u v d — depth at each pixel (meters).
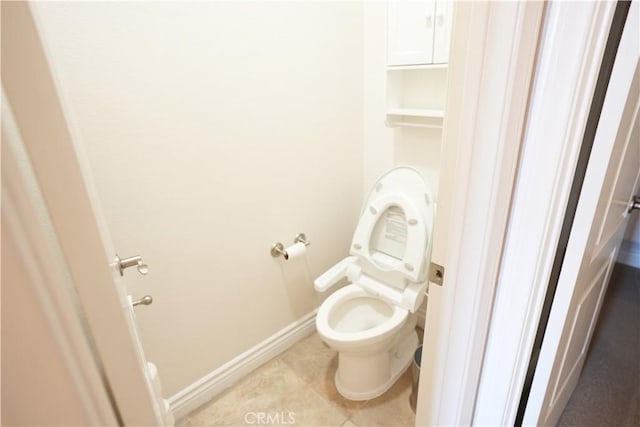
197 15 1.13
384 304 1.64
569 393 1.41
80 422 0.33
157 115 1.13
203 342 1.48
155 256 1.24
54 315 0.29
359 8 1.62
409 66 1.44
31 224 0.27
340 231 1.94
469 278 0.74
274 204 1.57
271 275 1.67
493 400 0.90
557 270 0.88
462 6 0.59
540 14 0.57
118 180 1.10
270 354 1.78
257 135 1.41
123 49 1.02
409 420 1.45
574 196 0.81
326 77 1.59
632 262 2.55
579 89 0.61
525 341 0.82
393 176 1.54
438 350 0.85
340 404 1.53
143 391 0.42
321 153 1.69
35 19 0.30
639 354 1.72
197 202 1.30
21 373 0.29
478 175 0.66
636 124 0.85
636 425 1.36
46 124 0.29
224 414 1.50
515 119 0.62
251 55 1.30
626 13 0.70
